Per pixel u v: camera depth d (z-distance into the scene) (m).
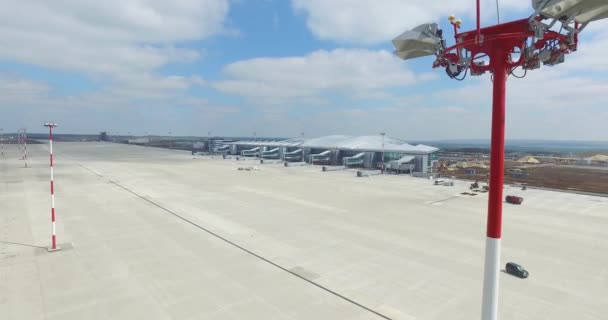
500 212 7.33
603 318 13.71
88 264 18.72
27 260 19.20
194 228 26.12
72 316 13.38
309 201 37.62
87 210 31.78
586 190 47.56
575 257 20.73
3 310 13.77
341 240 23.52
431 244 22.83
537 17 6.40
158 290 15.70
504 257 20.66
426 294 15.56
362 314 13.75
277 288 16.05
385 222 28.66
